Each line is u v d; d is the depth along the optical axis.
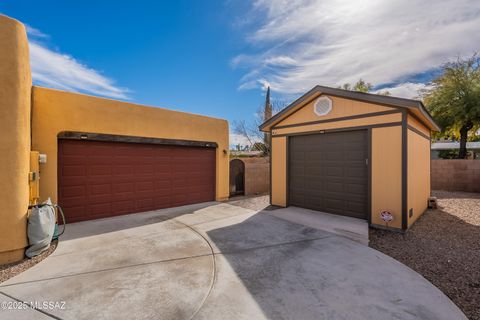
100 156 6.01
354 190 5.94
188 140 7.73
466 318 2.29
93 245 4.12
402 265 3.42
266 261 3.53
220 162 8.69
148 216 6.24
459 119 12.97
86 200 5.79
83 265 3.36
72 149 5.59
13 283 2.87
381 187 5.36
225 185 8.84
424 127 7.11
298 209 7.00
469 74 12.90
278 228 5.17
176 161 7.57
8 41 3.39
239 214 6.47
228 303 2.49
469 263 3.52
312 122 6.74
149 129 6.80
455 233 4.95
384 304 2.50
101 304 2.46
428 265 3.47
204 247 4.06
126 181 6.46
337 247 4.10
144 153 6.82
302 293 2.69
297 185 7.27
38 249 3.68
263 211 6.83
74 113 5.50
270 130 7.98
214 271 3.20
